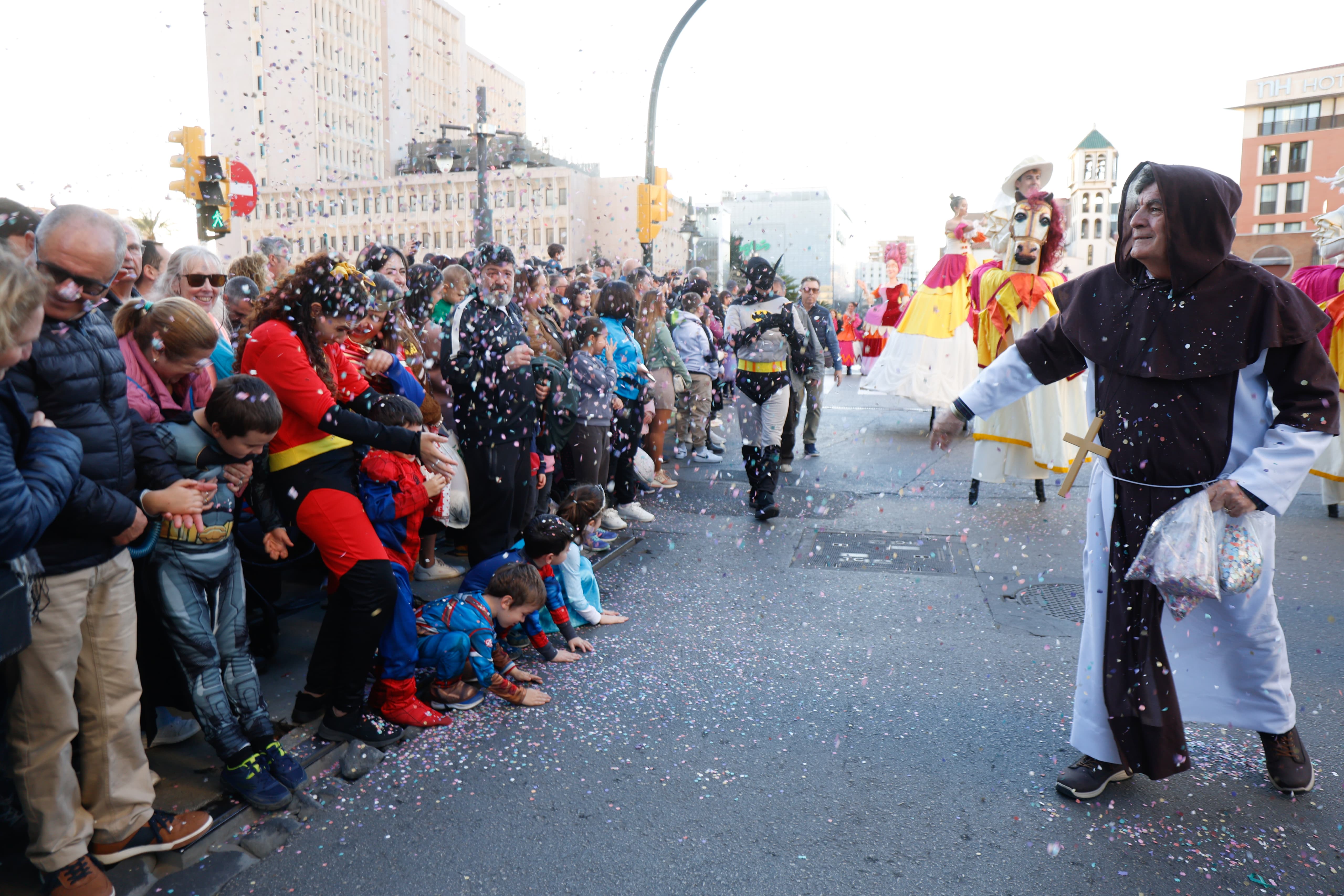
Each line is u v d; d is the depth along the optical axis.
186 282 3.32
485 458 4.29
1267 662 2.69
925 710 3.32
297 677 3.43
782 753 2.98
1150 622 2.59
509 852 2.40
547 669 3.68
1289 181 64.06
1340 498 6.27
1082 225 61.28
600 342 5.64
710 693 3.45
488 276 4.30
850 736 3.11
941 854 2.42
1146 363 2.52
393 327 3.86
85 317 2.10
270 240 4.93
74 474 1.91
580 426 5.61
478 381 4.23
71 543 2.03
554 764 2.88
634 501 6.39
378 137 64.88
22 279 1.69
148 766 2.36
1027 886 2.28
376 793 2.69
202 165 8.75
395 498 3.28
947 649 3.93
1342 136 61.53
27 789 2.06
